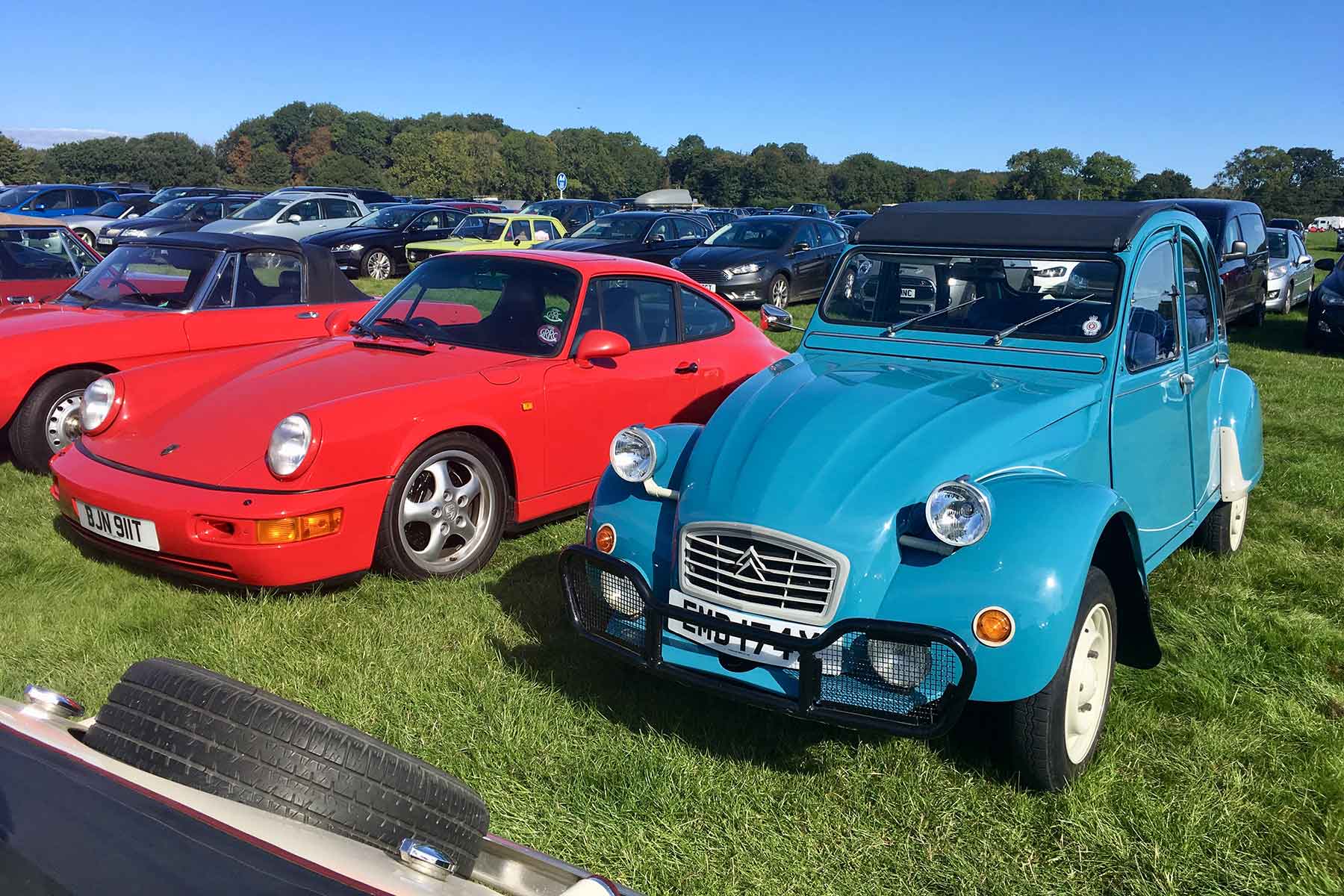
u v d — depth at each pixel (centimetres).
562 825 290
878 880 273
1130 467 392
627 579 334
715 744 338
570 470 518
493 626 420
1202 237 461
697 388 588
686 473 342
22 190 2664
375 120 15238
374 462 426
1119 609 349
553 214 2445
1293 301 1630
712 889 267
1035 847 288
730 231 1584
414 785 200
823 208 4256
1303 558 524
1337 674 396
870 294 440
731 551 310
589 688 372
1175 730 349
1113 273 386
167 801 163
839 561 294
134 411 471
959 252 418
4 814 153
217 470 418
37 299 790
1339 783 314
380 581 450
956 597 285
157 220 2222
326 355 508
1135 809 303
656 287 585
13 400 605
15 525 527
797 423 337
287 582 411
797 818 299
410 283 571
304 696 358
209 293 684
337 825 190
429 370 479
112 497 420
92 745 199
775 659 304
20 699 345
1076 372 378
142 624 412
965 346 406
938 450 318
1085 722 318
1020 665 279
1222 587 480
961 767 325
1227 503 504
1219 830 292
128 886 143
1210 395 477
